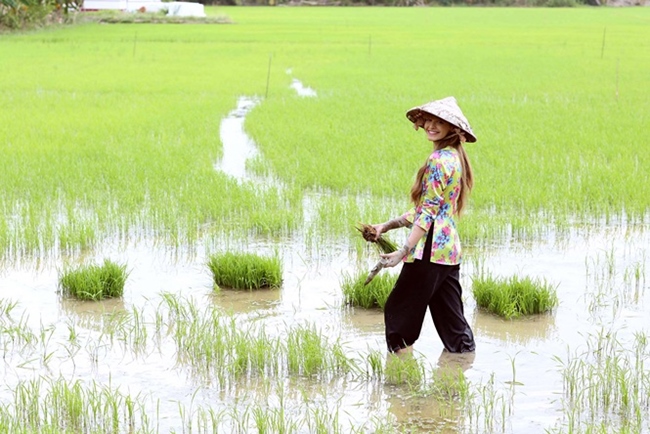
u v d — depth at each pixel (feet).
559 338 23.21
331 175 42.68
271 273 27.32
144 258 30.73
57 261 30.30
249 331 22.65
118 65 110.63
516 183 40.57
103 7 240.12
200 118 63.62
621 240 33.30
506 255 31.30
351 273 28.94
